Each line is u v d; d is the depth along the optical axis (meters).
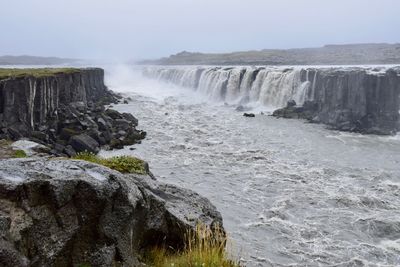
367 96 39.78
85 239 6.31
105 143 31.62
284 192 21.62
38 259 5.53
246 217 18.33
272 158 28.39
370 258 15.27
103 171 6.86
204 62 171.88
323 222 18.11
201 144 32.38
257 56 164.75
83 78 49.38
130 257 6.82
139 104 54.50
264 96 51.91
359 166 26.59
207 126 39.62
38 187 5.85
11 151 11.11
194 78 71.06
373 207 19.86
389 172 25.28
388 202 20.48
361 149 31.27
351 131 37.72
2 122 27.53
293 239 16.44
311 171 25.41
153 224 7.89
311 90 46.31
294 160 27.94
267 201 20.33
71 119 34.28
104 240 6.46
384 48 131.00
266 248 15.52
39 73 37.88
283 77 49.78
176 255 7.68
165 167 26.02
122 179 7.00
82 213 6.21
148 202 7.70
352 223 18.08
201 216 9.05
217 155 29.06
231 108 51.91
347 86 41.47
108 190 6.50
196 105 54.41
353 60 116.88
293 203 20.09
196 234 8.05
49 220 5.81
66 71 45.44
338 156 29.12
